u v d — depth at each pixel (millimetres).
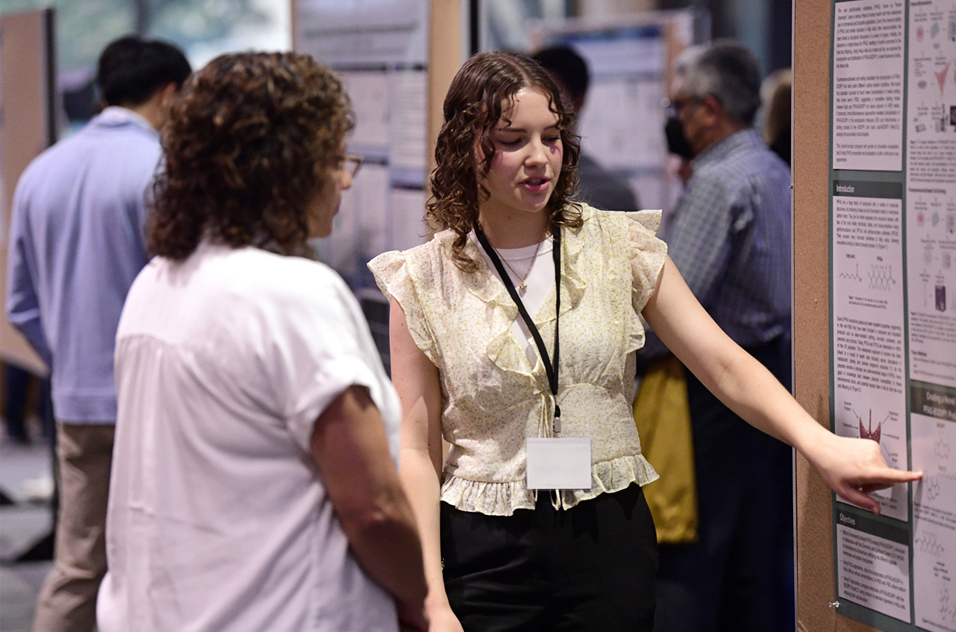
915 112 2383
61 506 5180
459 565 2838
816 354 2764
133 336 2223
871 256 2543
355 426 2035
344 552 2121
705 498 4844
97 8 14859
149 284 2244
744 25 10695
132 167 5098
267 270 2066
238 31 15023
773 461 4902
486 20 4406
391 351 2902
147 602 2152
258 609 2070
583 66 5918
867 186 2537
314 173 2121
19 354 7359
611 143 10320
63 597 5074
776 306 4910
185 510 2107
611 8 11734
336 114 2168
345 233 5332
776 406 2664
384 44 4859
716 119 5266
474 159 2779
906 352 2459
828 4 2627
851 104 2566
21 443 10805
